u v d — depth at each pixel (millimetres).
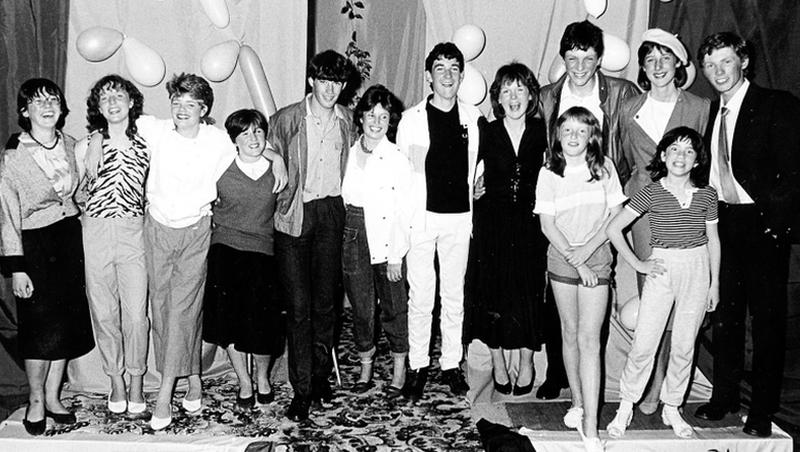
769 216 3416
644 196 3412
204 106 3508
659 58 3459
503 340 3842
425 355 3988
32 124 3383
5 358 3971
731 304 3580
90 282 3600
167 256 3572
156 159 3514
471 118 3756
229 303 3684
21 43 3895
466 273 3926
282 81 4055
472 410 3900
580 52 3510
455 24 4113
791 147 3363
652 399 3781
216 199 3617
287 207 3588
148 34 3967
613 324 4055
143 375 3865
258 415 3803
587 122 3365
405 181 3705
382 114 3619
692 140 3309
